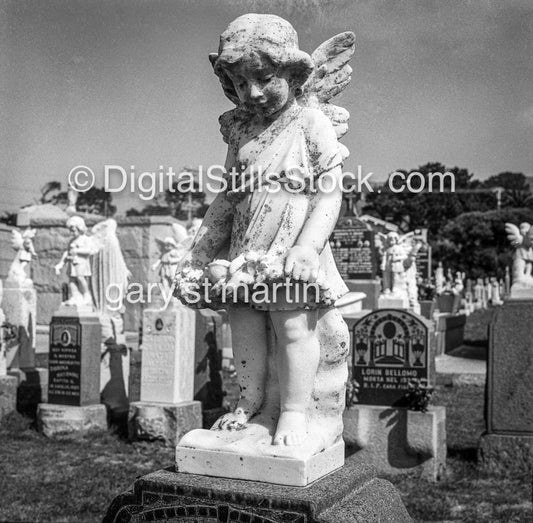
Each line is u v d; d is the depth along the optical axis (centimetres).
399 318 745
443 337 1878
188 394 923
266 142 286
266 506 249
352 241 1688
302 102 304
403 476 734
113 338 1107
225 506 254
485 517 619
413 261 1770
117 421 1004
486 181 4381
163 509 263
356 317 1312
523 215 4231
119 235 1912
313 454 266
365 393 757
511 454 755
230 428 283
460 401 1229
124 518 270
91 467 788
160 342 904
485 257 4419
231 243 293
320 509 246
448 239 4381
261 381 290
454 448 870
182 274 292
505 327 774
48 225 2020
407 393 737
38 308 2027
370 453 745
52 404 969
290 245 275
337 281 292
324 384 288
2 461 814
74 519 603
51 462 814
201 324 998
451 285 3331
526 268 800
